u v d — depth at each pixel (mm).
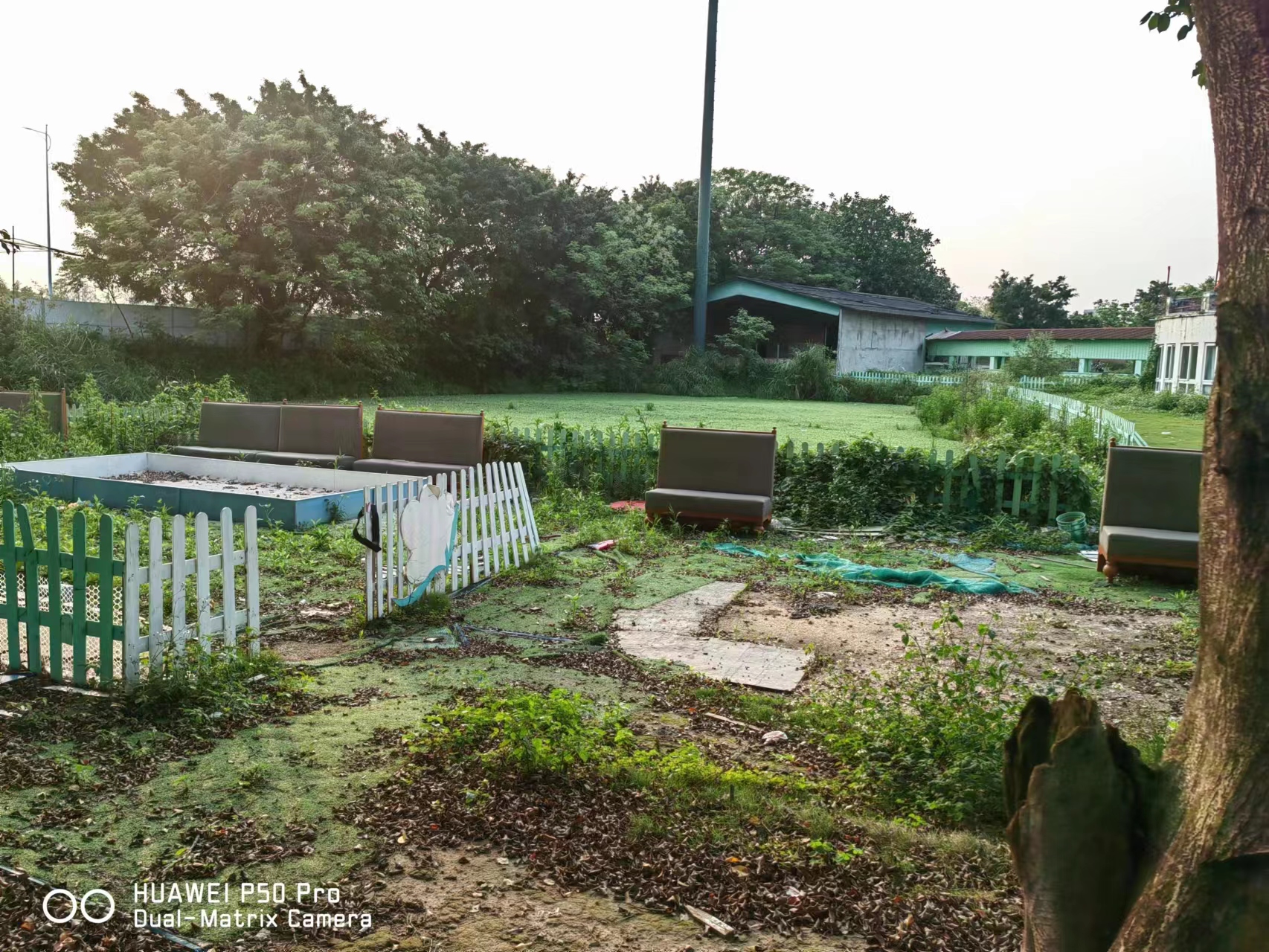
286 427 14484
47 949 2793
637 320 48750
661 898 3139
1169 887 1882
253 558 5547
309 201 32438
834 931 2973
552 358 46281
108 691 4973
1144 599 8234
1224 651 1988
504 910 3066
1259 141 1999
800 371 46594
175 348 31672
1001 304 75688
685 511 11070
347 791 3928
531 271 44531
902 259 72188
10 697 4855
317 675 5543
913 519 11602
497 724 4336
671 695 5402
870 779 4172
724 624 7090
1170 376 37188
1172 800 2049
